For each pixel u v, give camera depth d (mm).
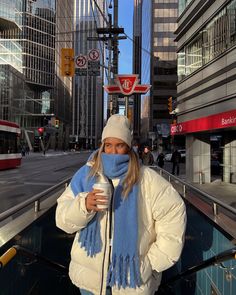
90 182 2699
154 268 2658
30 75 113125
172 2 109375
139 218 2637
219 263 3252
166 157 49406
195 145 22344
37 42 115750
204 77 19906
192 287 4527
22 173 30484
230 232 3305
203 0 19734
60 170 34500
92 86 91938
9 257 2719
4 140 32500
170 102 30422
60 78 132375
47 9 118562
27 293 3688
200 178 21344
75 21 34031
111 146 2744
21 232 3473
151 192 2674
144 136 129500
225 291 3373
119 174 2664
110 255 2625
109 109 31359
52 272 4789
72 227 2605
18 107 100938
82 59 24109
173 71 109312
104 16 23953
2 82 93062
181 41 25016
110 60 25094
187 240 5020
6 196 17031
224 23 17406
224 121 16312
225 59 16891
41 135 87062
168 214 2650
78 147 132500
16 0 107500
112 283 2588
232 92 16031
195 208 4719
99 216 2654
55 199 5707
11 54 107688
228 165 21859
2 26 106688
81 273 2709
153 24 110062
